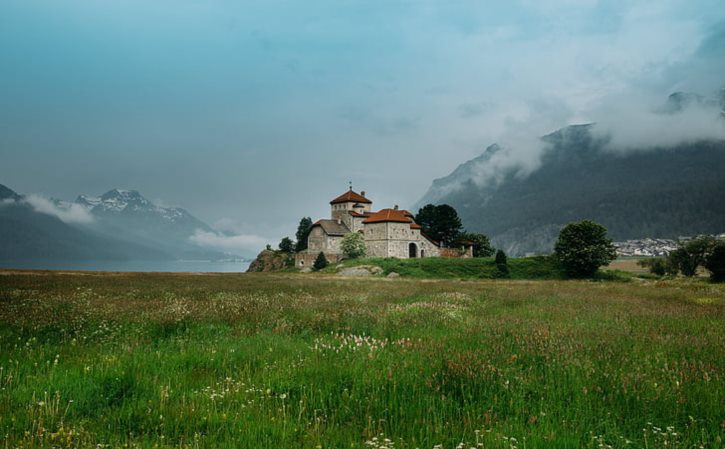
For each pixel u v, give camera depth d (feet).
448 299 88.94
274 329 50.03
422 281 191.31
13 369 30.60
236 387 28.30
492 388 28.40
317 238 402.72
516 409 25.27
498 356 36.19
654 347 40.60
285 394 26.94
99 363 32.96
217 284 140.15
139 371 31.07
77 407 25.14
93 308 61.93
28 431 20.97
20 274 176.76
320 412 25.41
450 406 25.62
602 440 21.72
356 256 370.32
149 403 25.45
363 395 27.48
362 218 411.34
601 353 37.60
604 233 279.49
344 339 42.16
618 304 82.89
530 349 39.06
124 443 20.74
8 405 24.12
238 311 62.54
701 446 20.58
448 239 431.84
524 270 290.76
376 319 56.85
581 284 172.24
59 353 36.58
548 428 22.84
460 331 49.83
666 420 24.54
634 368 32.94
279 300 82.07
